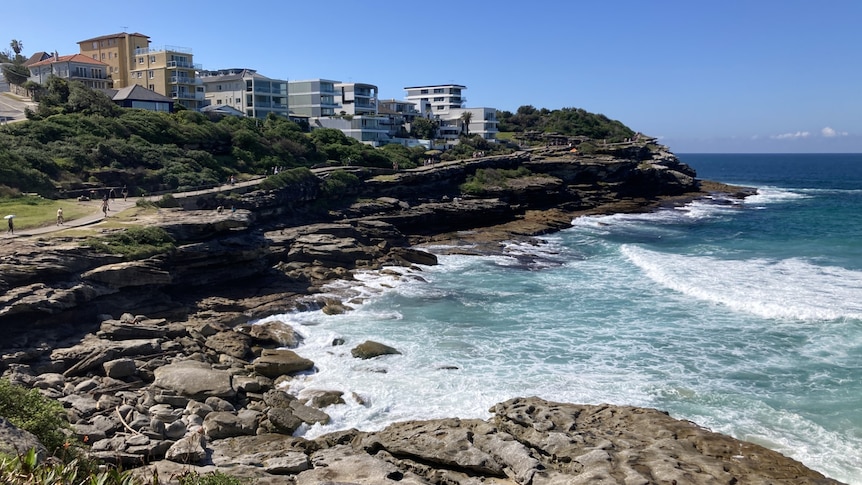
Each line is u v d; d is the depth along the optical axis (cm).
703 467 1727
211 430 2178
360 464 1867
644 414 2125
